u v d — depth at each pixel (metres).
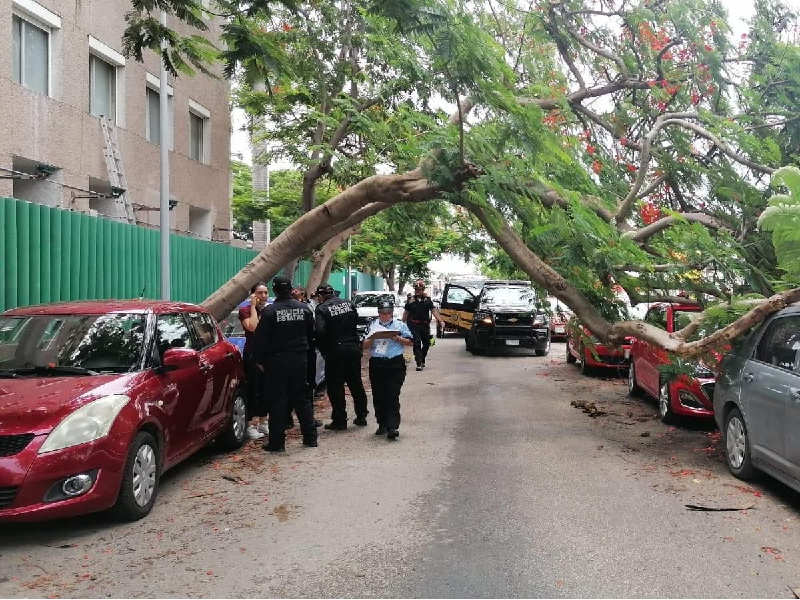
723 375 7.32
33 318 6.59
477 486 6.54
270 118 17.25
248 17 8.00
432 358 19.33
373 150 15.03
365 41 14.59
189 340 7.25
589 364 14.81
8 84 10.84
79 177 12.65
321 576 4.51
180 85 16.58
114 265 10.57
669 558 4.79
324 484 6.69
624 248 8.16
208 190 18.23
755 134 9.85
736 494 6.33
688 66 10.65
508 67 7.54
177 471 7.24
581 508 5.89
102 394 5.50
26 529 5.44
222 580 4.46
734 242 8.46
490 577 4.46
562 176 8.85
